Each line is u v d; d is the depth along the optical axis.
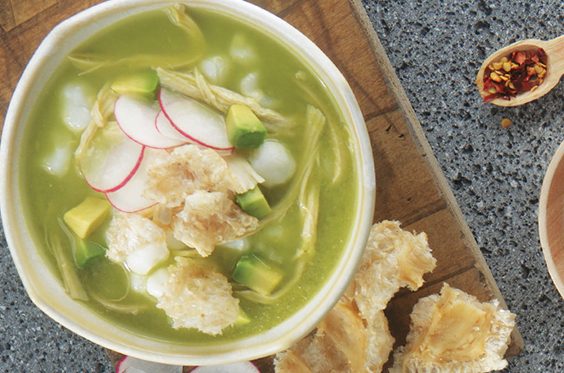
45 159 0.46
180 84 0.46
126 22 0.45
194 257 0.47
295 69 0.46
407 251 0.50
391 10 0.57
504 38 0.57
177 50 0.46
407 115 0.52
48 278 0.47
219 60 0.46
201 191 0.44
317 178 0.46
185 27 0.45
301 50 0.45
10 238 0.46
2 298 0.58
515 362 0.58
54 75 0.46
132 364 0.54
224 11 0.45
